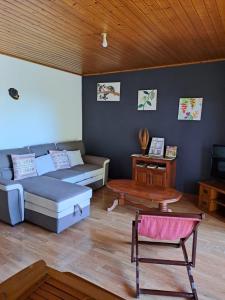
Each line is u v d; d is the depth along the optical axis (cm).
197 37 276
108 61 396
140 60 388
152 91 438
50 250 241
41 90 430
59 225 273
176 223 187
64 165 427
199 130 401
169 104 424
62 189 300
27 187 301
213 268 219
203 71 387
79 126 531
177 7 201
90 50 334
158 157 413
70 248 246
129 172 484
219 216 334
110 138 501
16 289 93
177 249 251
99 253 238
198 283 198
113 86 481
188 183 421
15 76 381
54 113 463
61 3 198
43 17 227
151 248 253
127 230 288
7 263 217
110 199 394
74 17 226
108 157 509
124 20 230
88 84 513
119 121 484
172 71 414
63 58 380
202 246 257
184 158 420
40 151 408
